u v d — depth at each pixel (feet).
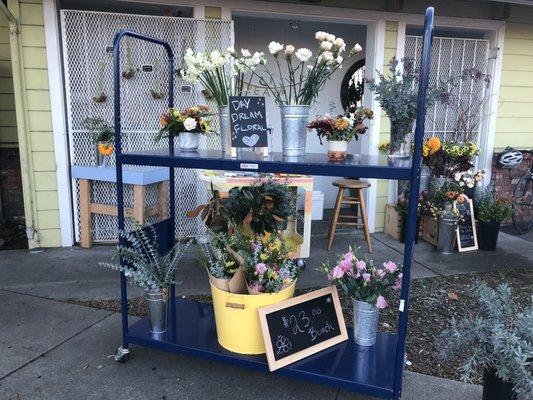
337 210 13.93
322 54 6.34
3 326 8.92
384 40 14.92
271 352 6.31
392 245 14.57
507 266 12.78
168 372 7.43
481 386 7.13
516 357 5.27
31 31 12.55
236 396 6.84
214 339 7.21
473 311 9.81
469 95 16.11
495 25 15.62
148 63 13.46
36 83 12.82
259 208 7.90
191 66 7.20
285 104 6.66
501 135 16.63
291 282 6.90
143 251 7.43
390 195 15.96
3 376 7.22
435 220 14.28
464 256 13.65
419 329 8.98
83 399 6.70
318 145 18.28
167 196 13.94
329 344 6.85
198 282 11.21
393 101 6.17
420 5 14.98
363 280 6.88
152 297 7.26
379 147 15.20
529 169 16.97
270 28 17.38
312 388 7.08
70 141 13.44
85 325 8.98
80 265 12.27
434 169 14.07
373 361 6.54
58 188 13.43
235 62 7.12
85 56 13.12
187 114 7.59
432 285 11.26
